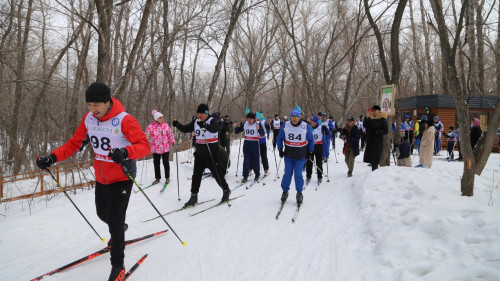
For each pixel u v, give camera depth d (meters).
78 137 2.91
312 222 4.30
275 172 8.63
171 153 9.97
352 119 7.64
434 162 9.26
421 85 19.88
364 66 23.31
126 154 2.49
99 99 2.50
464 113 3.91
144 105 15.82
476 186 4.41
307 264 3.06
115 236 2.71
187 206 5.12
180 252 3.41
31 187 8.45
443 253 2.69
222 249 3.48
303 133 5.02
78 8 9.98
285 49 20.62
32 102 10.74
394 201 4.30
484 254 2.49
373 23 6.94
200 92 22.59
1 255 3.41
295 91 26.73
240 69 19.14
